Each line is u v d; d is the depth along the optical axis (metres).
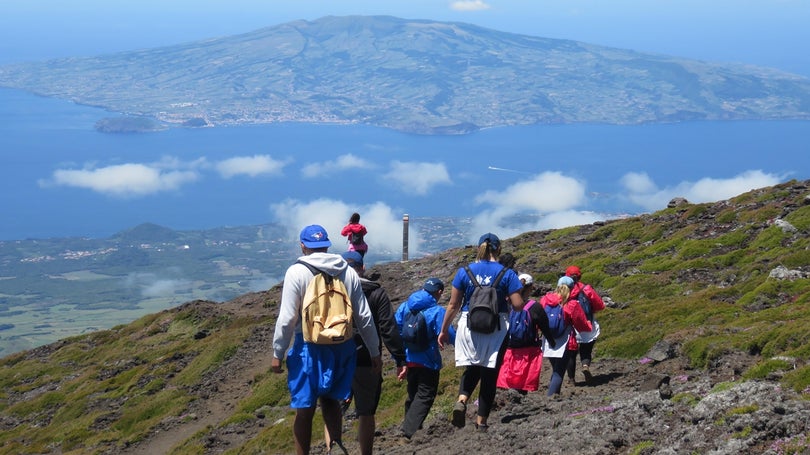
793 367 9.95
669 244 26.69
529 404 12.45
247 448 20.00
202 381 30.05
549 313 13.77
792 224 23.95
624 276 24.77
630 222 33.03
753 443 7.23
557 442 8.96
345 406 10.77
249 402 25.81
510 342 12.49
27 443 30.28
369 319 8.07
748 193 30.77
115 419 29.33
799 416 7.31
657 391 10.17
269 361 30.27
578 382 14.94
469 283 10.16
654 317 18.58
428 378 12.06
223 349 32.00
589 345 14.80
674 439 8.09
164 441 25.12
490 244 10.27
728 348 13.18
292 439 19.41
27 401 36.12
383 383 21.31
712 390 9.66
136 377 33.19
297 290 7.77
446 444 10.56
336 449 12.83
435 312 11.84
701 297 19.73
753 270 21.03
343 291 7.80
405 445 11.74
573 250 30.81
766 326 13.91
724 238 25.00
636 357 16.64
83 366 40.59
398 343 9.01
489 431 10.48
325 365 7.79
